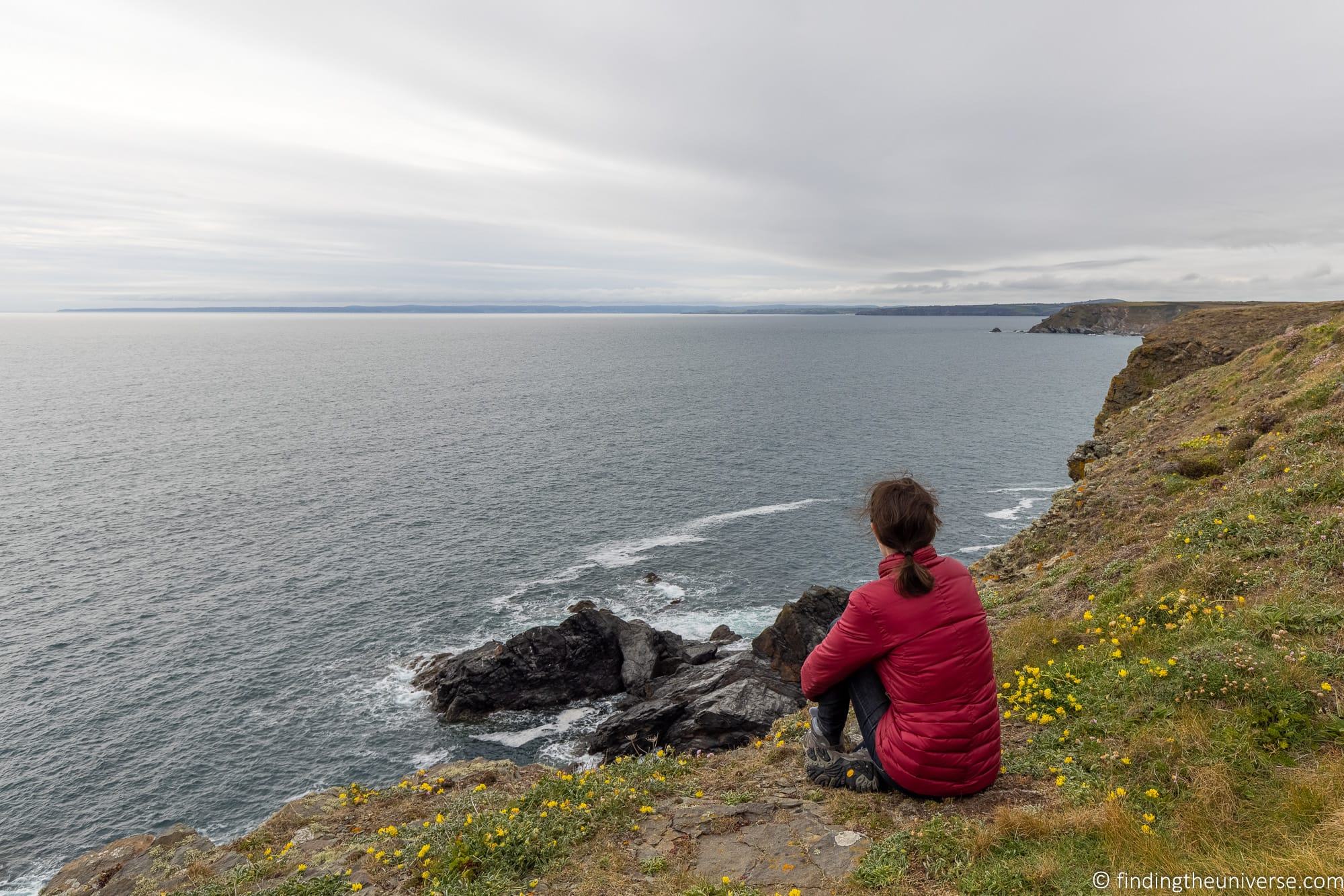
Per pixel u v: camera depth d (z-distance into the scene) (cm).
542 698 3403
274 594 4569
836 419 10788
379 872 641
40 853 2661
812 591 3356
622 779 724
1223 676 649
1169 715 634
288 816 845
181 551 5291
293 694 3547
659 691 3250
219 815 2830
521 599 4466
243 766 3073
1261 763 541
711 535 5534
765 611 4262
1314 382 1703
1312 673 632
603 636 3588
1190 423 2278
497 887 552
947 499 6372
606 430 9981
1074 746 627
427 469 7681
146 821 2803
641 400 13125
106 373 19300
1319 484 1041
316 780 3003
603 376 17925
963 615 493
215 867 775
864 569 4872
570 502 6419
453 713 3334
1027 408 11819
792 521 5850
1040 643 924
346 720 3350
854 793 580
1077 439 9094
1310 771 518
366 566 5000
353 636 4062
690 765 781
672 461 7981
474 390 14900
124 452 8700
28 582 4772
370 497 6625
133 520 6009
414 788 894
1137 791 540
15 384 16362
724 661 3331
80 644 4000
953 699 500
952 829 502
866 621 503
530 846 600
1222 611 805
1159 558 1065
